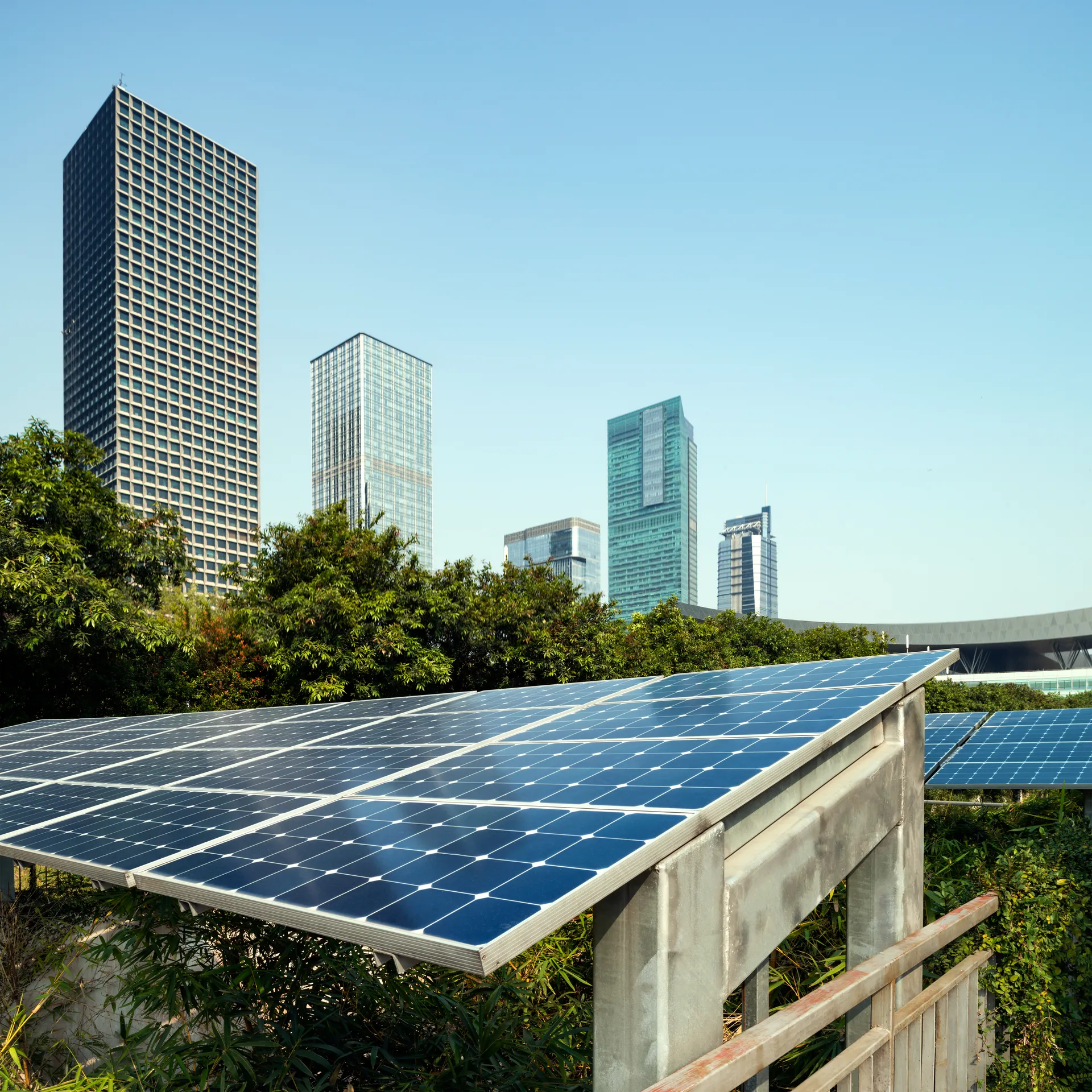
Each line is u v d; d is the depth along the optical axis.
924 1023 5.07
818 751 4.26
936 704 59.31
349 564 23.75
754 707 5.59
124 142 177.25
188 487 179.50
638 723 5.92
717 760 4.32
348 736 8.12
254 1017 6.39
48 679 19.50
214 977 6.41
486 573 27.62
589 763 4.91
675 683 7.98
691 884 3.46
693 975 3.45
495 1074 5.71
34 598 16.06
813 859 4.30
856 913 5.34
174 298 182.12
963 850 9.20
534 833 3.71
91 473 20.00
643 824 3.50
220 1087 5.34
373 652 22.09
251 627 22.88
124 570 19.78
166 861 4.33
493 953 2.62
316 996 6.39
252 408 194.75
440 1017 6.54
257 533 24.28
